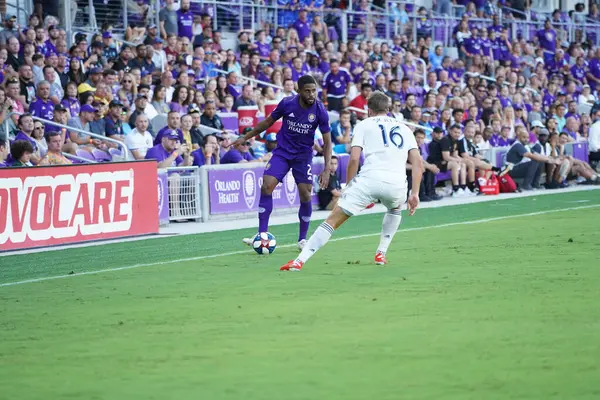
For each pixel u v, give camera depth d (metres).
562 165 45.62
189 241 27.53
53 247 26.73
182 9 48.16
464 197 41.66
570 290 17.19
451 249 23.84
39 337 14.48
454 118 46.50
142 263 22.94
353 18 58.22
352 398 10.67
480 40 61.22
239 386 11.31
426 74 55.75
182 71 42.28
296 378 11.58
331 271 20.41
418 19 61.72
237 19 53.59
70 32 45.19
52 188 26.81
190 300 17.28
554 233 26.94
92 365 12.60
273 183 23.75
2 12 42.84
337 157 38.62
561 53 65.38
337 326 14.50
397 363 12.15
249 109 40.97
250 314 15.70
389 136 20.33
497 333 13.70
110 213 28.36
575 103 58.06
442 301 16.39
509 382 11.11
